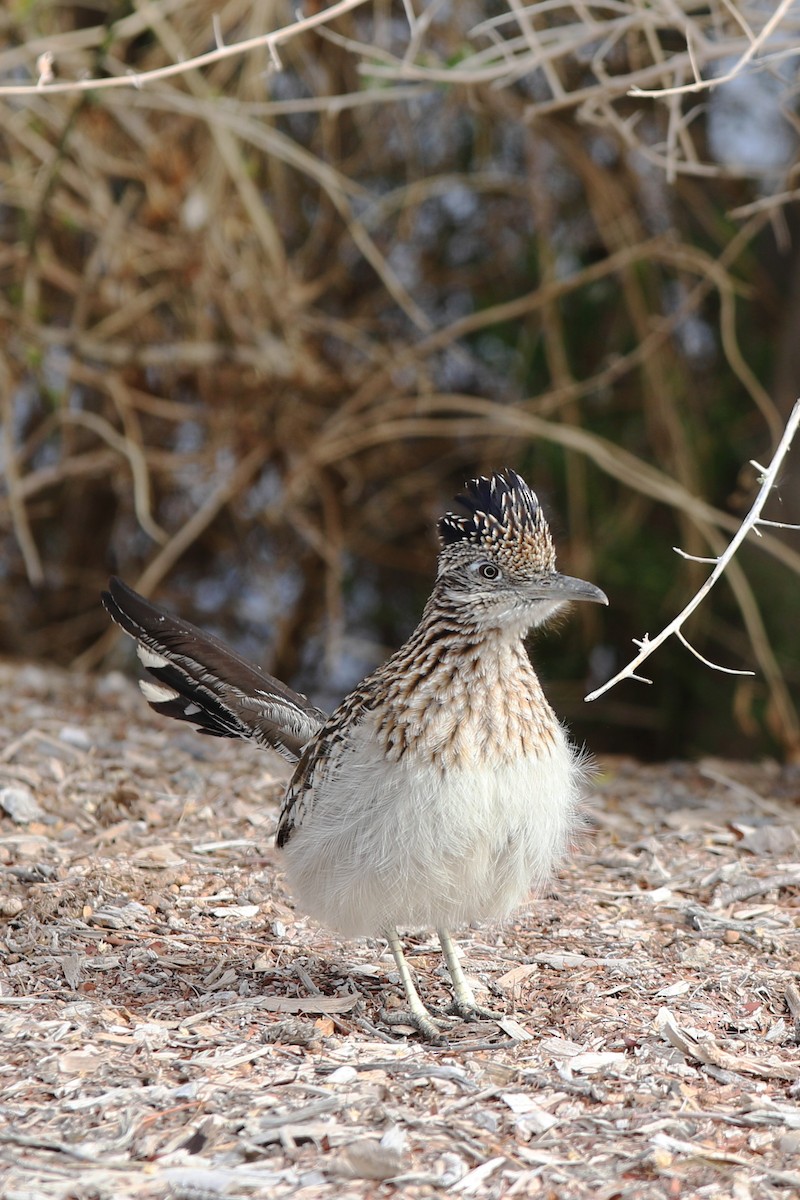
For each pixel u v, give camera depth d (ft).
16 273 47.70
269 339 47.93
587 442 45.80
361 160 54.29
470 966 23.22
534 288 56.49
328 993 21.84
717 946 24.09
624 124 33.06
